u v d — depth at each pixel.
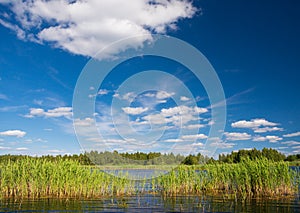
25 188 21.28
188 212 15.59
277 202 17.94
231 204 17.56
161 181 23.56
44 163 22.09
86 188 21.66
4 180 21.34
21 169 21.56
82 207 16.94
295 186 22.14
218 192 22.94
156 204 17.97
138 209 16.45
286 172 21.12
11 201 18.78
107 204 17.97
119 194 22.38
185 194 22.33
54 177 21.36
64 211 15.84
